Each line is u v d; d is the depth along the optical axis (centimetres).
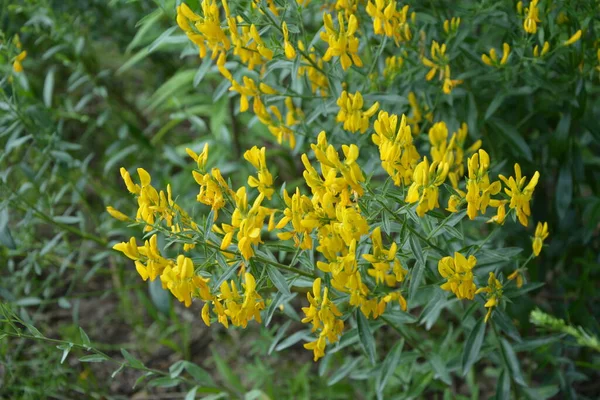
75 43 65
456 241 47
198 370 51
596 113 57
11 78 55
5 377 58
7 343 58
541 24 48
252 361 64
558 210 53
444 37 50
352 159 39
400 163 41
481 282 45
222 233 42
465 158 52
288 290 42
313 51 49
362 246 44
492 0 49
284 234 41
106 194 66
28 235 61
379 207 43
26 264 63
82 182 61
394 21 46
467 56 50
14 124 56
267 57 45
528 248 54
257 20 46
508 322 45
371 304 42
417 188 39
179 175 68
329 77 48
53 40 64
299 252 42
